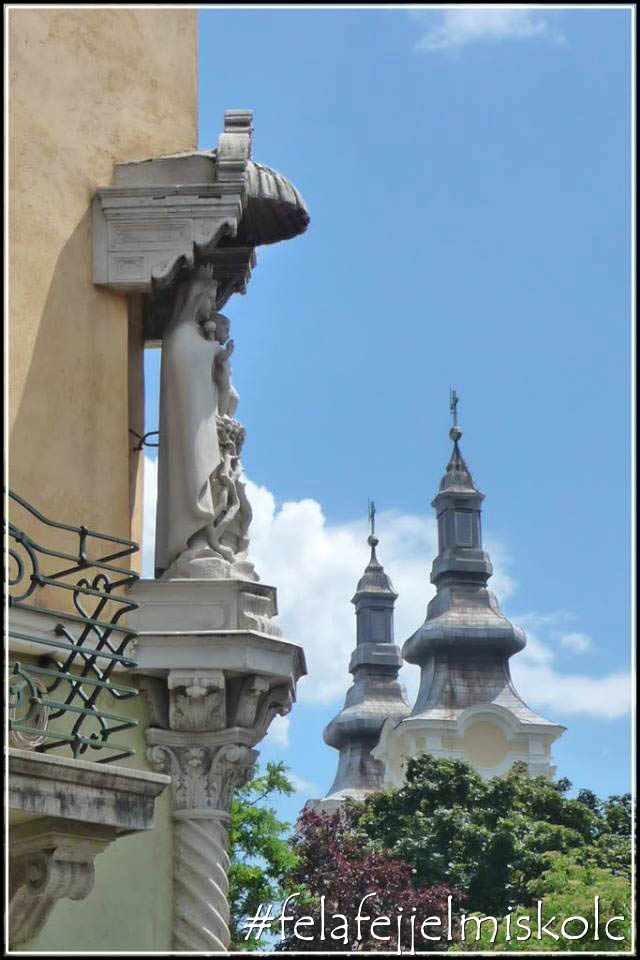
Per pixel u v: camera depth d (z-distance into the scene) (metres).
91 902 16.73
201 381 18.23
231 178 18.25
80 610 14.98
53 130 17.89
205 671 17.31
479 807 82.44
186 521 17.92
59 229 17.72
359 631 177.88
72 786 14.09
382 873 61.00
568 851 78.00
